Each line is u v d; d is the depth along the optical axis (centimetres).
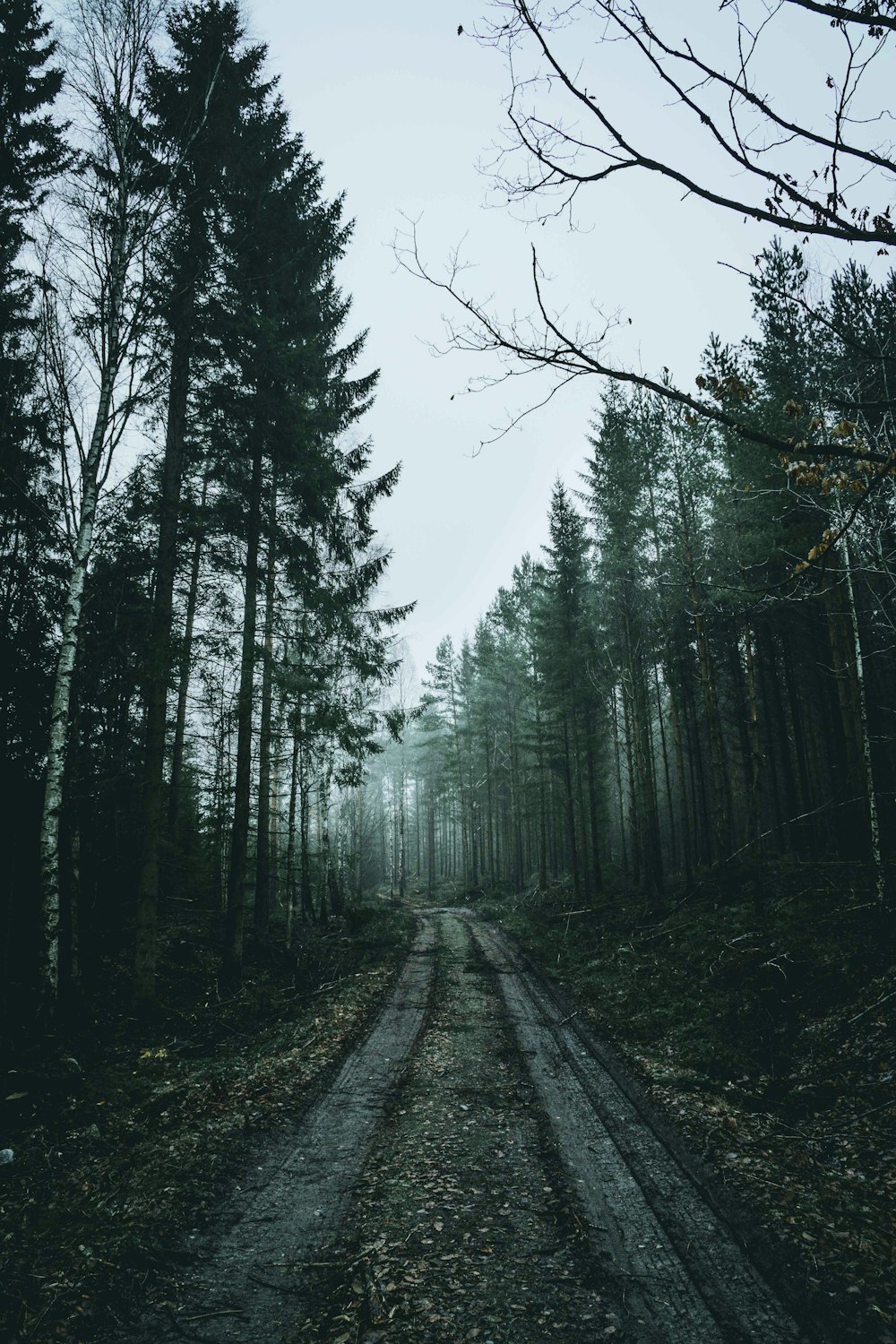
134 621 1206
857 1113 754
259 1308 452
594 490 2322
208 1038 1080
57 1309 435
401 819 5056
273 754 1811
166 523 1214
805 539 1531
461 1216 568
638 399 2066
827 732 2045
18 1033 902
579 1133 745
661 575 1955
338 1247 525
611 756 3594
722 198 250
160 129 1127
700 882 2098
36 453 1103
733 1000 1162
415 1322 429
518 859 3903
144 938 1134
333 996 1395
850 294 1314
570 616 2791
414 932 2533
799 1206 552
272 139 1441
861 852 1691
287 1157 689
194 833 1858
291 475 1503
